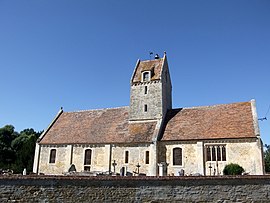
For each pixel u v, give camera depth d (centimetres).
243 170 3269
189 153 3700
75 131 4631
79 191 1873
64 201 1848
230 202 1872
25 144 5847
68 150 4372
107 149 4128
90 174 3334
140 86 4606
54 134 4716
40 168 4456
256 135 3409
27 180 1858
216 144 3600
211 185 1908
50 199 1845
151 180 1919
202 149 3634
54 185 1867
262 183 1892
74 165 4122
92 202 1862
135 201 1884
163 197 1895
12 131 8319
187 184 1914
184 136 3822
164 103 4503
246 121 3716
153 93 4456
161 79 4491
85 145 4303
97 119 4797
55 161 4409
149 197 1894
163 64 4706
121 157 4028
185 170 3634
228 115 3969
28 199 1831
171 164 3747
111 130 4397
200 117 4134
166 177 1930
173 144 3825
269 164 6059
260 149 3353
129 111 4525
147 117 4350
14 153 7350
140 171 3828
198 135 3756
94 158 4181
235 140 3516
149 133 4059
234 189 1894
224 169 3306
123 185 1906
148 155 3866
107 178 1905
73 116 5106
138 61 5016
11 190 1834
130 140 4047
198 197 1889
